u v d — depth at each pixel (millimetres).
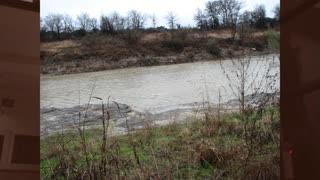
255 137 3516
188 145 3715
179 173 3359
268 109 3711
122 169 3154
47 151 3279
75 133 3625
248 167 3279
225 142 3615
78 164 3113
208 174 3336
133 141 3576
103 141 3191
